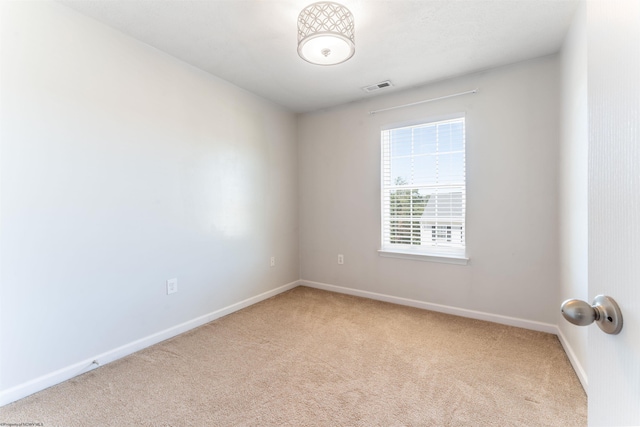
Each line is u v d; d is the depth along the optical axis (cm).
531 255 259
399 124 325
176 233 254
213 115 286
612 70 58
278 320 282
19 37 169
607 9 60
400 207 332
